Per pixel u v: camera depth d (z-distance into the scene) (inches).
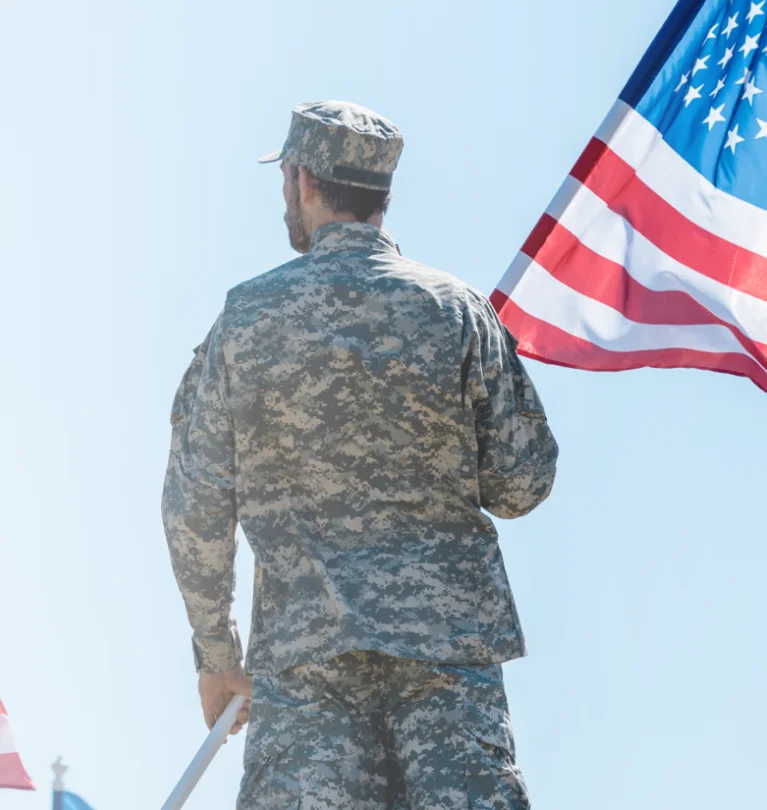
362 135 237.3
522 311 350.3
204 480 230.8
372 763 218.8
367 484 224.5
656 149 356.8
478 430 230.1
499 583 226.1
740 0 363.3
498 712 220.5
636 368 344.2
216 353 231.6
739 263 348.2
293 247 246.7
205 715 247.6
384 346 226.4
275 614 224.5
